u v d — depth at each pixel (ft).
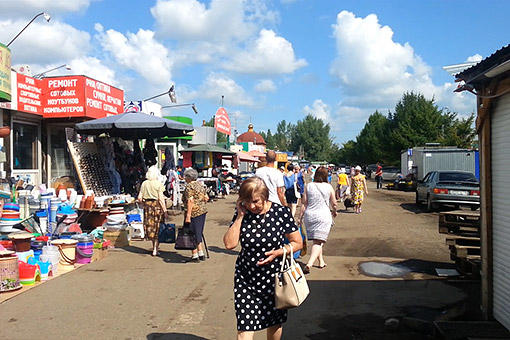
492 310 17.07
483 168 17.44
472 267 22.97
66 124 46.29
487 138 17.26
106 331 16.20
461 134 142.10
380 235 36.94
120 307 18.85
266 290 12.21
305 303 19.56
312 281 23.00
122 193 42.27
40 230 28.09
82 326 16.65
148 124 37.17
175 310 18.56
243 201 12.28
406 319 16.84
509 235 15.70
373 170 190.08
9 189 31.30
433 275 24.07
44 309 18.48
